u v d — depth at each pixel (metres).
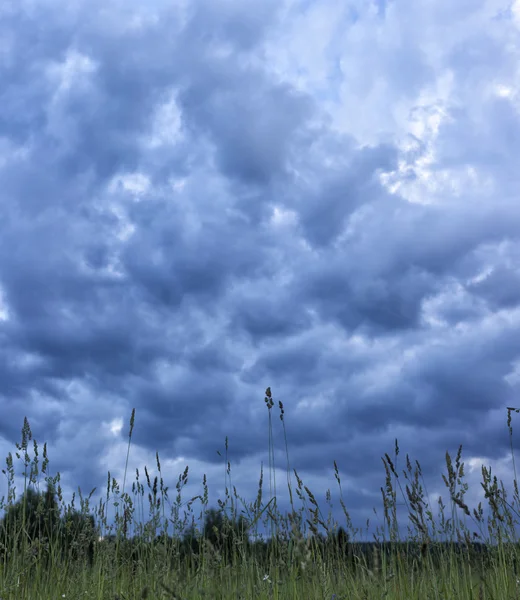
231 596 4.24
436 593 4.31
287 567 4.47
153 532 5.45
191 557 5.18
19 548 5.59
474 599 4.24
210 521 5.56
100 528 6.14
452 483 4.75
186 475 5.89
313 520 4.16
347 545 4.99
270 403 5.36
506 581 4.35
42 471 6.15
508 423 5.04
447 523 4.95
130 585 4.94
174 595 3.49
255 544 5.14
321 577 3.89
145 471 5.99
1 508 5.93
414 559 4.71
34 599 5.12
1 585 5.10
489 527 4.68
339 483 5.15
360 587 4.25
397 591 4.29
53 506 6.11
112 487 6.22
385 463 4.91
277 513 4.90
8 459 6.03
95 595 5.06
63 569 5.59
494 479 4.36
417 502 4.46
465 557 4.62
